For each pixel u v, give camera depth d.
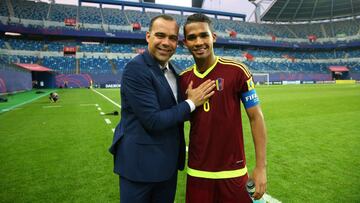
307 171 4.41
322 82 57.56
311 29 66.88
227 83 2.25
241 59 58.53
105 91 31.75
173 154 2.30
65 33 46.69
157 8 60.41
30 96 23.52
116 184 4.04
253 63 58.22
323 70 60.25
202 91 2.23
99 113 12.19
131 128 2.24
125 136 2.26
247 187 2.25
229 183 2.25
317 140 6.54
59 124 9.41
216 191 2.29
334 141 6.40
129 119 2.26
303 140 6.57
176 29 2.28
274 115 10.88
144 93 2.11
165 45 2.24
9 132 8.08
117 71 46.44
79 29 49.09
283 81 55.47
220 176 2.25
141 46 52.97
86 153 5.74
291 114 11.05
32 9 48.41
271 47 64.44
